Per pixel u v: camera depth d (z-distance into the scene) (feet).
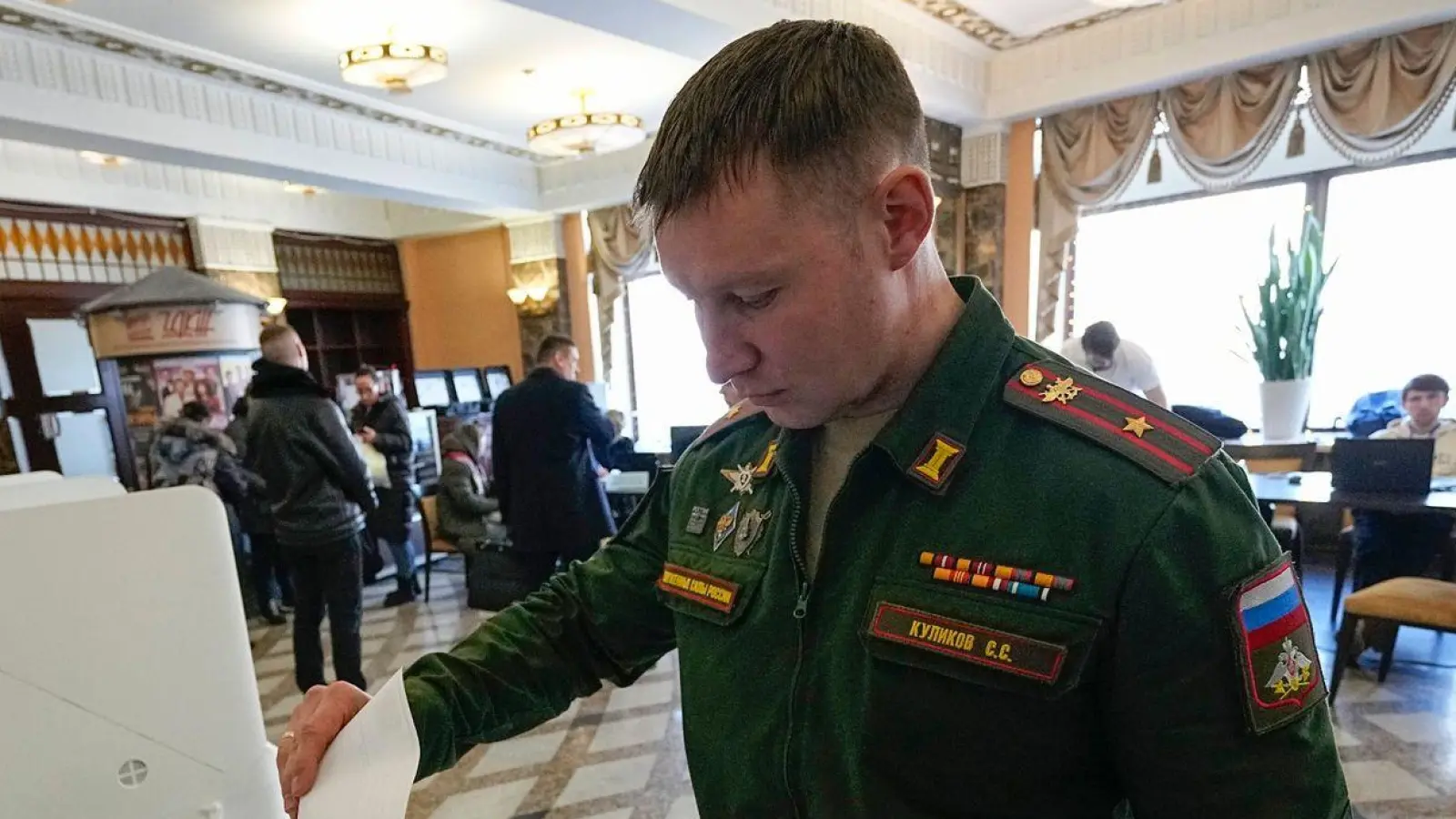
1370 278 14.35
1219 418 11.94
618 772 7.30
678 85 15.85
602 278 21.79
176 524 1.21
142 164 18.04
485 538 12.59
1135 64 13.46
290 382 8.05
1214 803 1.41
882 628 1.69
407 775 1.77
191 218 19.39
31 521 1.10
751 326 1.56
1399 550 9.14
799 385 1.63
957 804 1.62
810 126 1.40
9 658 1.08
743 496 2.20
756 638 1.95
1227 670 1.42
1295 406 11.71
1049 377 1.83
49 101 11.91
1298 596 1.53
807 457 2.03
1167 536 1.47
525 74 14.78
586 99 16.19
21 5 10.77
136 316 12.69
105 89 12.57
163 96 13.35
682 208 1.50
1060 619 1.51
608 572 2.51
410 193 18.45
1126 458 1.59
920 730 1.63
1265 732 1.40
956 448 1.74
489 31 12.77
